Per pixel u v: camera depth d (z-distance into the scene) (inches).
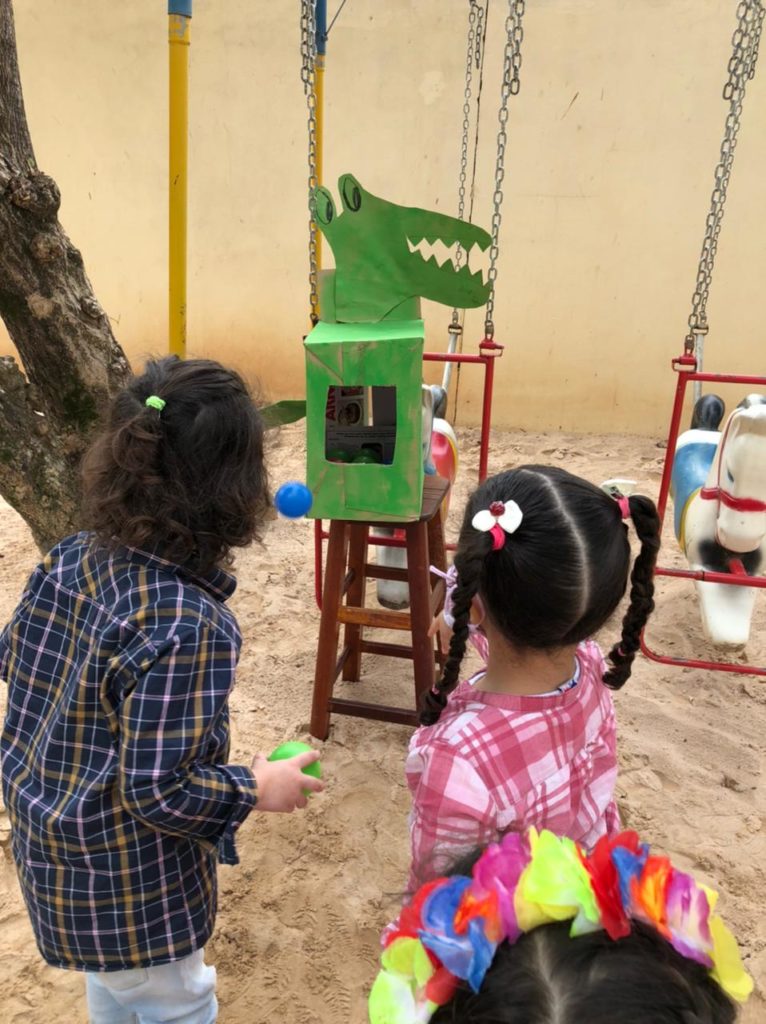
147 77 189.3
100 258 204.8
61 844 41.4
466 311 194.7
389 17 176.2
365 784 86.8
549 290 189.0
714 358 188.1
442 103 180.1
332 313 78.2
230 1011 64.3
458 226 72.6
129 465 39.8
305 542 143.1
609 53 170.9
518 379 197.3
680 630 117.5
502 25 172.9
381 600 116.8
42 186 87.3
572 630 41.9
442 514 98.1
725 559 103.5
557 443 191.9
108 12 185.3
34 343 94.1
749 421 92.1
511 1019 23.3
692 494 109.4
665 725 97.4
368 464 76.4
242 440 41.3
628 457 182.7
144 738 38.4
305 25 76.7
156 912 43.4
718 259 181.0
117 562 41.5
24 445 93.6
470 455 183.6
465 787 41.8
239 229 197.6
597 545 40.8
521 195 183.2
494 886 26.4
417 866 42.7
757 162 173.3
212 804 40.4
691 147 174.2
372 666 107.7
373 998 26.2
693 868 77.9
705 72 169.2
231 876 75.8
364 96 182.7
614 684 48.0
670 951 25.0
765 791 87.7
